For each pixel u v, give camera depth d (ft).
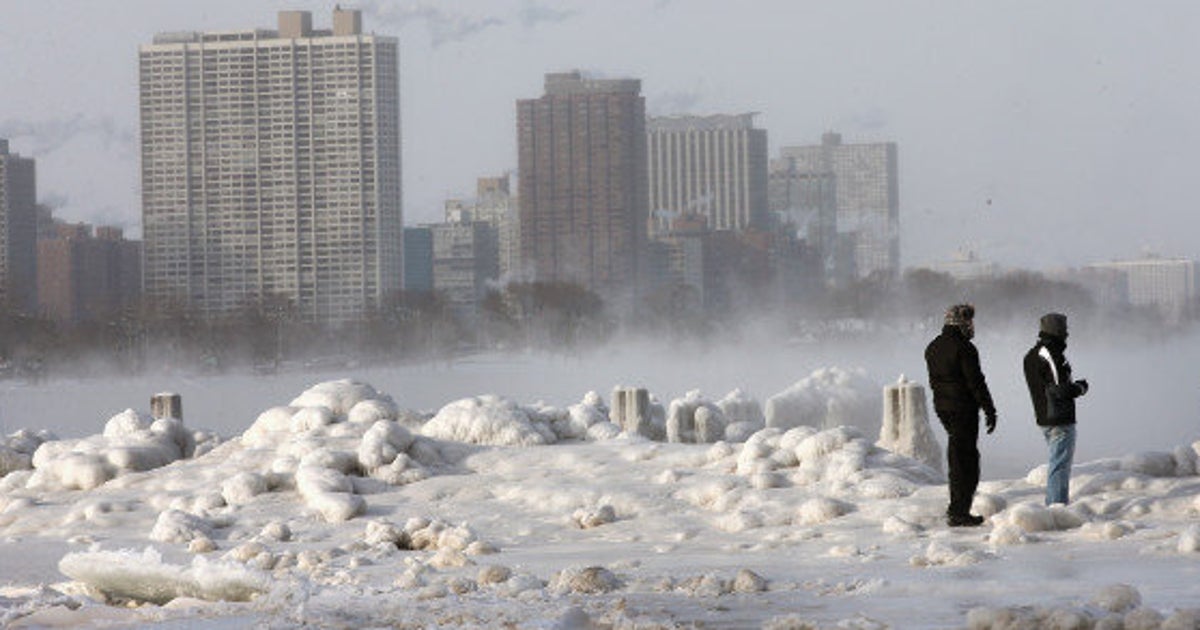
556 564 173.68
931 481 226.79
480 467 259.19
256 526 224.74
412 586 144.97
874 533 186.09
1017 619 106.83
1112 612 110.32
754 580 137.39
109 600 152.46
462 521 220.23
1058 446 191.93
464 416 280.10
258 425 303.07
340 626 121.80
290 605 134.21
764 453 236.22
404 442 261.85
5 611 137.90
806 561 164.25
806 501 209.56
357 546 195.52
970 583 135.23
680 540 196.03
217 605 136.98
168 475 271.08
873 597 130.52
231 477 254.27
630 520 214.69
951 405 189.47
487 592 140.26
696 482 231.09
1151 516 183.62
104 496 259.39
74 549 212.02
